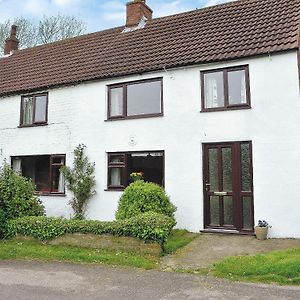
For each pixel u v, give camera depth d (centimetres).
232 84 1142
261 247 909
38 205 1123
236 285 637
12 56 1950
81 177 1366
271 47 1081
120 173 1334
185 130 1191
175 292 602
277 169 1041
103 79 1376
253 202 1065
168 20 1547
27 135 1558
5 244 956
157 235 848
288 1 1297
